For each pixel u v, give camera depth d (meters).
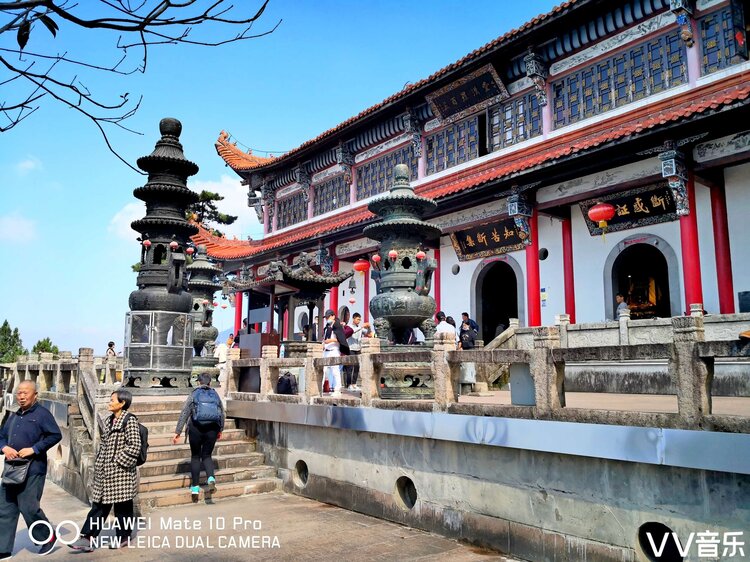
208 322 21.91
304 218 30.30
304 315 21.44
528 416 7.38
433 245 23.27
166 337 15.00
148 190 15.24
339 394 12.74
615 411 6.50
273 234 32.09
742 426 5.46
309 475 11.20
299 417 11.32
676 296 16.02
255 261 31.23
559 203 17.86
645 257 18.89
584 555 6.75
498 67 19.72
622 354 6.55
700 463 5.67
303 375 11.53
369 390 9.88
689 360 5.96
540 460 7.32
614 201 17.22
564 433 6.85
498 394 13.02
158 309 15.03
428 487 8.82
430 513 8.74
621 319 12.48
